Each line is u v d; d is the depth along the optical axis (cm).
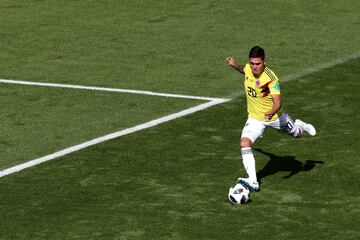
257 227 4247
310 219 4331
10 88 6631
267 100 4575
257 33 8025
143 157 5212
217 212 4425
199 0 8956
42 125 5828
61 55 7456
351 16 8488
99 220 4347
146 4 8831
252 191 4647
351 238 4125
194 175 4925
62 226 4284
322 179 4838
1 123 5875
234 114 6028
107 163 5125
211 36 7950
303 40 7831
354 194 4631
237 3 8838
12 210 4481
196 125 5797
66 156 5244
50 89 6606
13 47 7669
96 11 8644
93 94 6494
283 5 8781
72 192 4703
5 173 4988
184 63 7250
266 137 5525
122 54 7481
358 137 5519
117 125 5822
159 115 6025
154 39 7875
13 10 8688
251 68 4531
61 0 9006
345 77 6831
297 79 6788
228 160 5156
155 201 4569
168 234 4181
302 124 4816
